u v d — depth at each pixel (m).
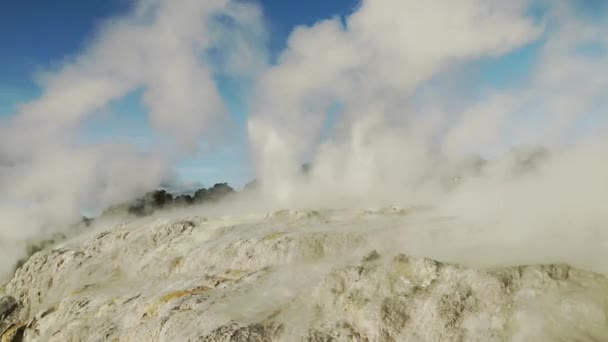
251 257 32.47
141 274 41.72
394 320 18.16
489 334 15.82
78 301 37.09
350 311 19.94
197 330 20.83
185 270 36.28
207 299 24.73
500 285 17.36
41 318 39.34
